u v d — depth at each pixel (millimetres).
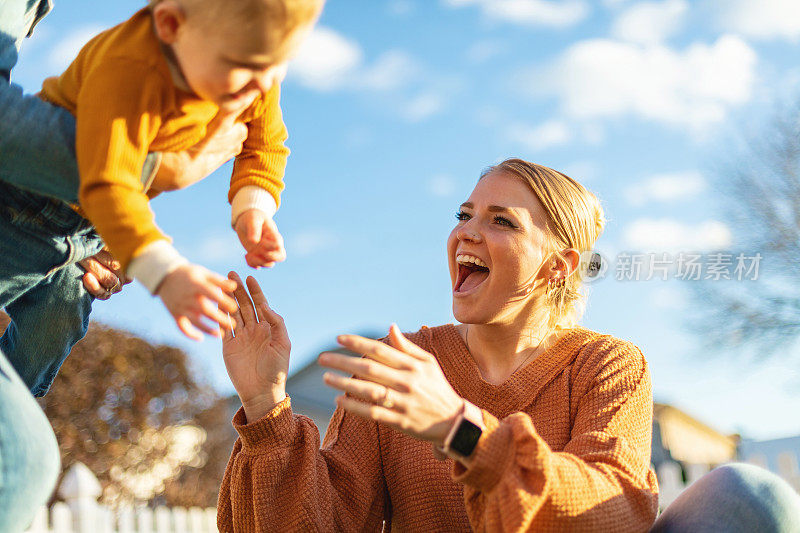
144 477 12195
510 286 1922
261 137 1570
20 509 1210
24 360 1630
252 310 1794
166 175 1402
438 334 2088
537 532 1409
